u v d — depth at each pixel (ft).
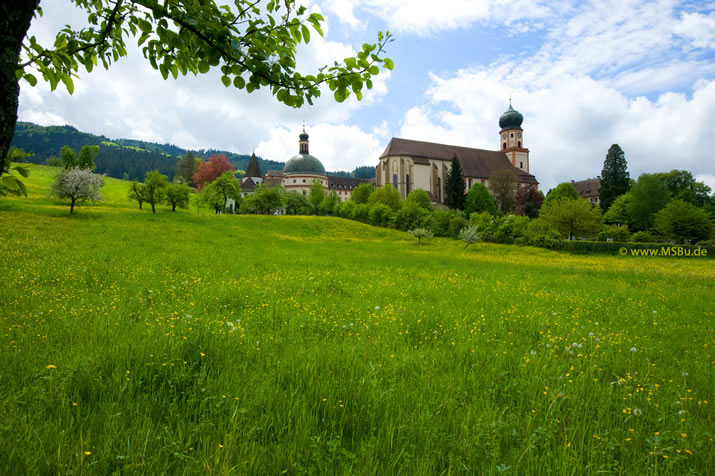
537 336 22.04
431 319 23.91
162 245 81.10
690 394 13.37
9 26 6.15
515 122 476.13
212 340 15.33
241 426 9.39
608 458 8.91
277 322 22.07
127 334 16.21
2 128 6.11
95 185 136.56
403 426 9.48
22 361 12.53
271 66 9.10
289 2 9.12
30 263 44.45
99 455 7.98
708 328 25.58
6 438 7.96
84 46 9.75
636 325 26.00
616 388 13.55
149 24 9.15
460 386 12.75
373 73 9.60
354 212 249.75
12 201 139.85
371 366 13.65
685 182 274.77
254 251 86.02
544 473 8.23
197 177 377.50
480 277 57.31
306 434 9.07
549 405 11.43
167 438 8.59
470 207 330.34
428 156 414.82
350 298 32.58
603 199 293.43
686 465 9.03
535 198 369.50
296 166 498.28
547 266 86.07
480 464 8.55
